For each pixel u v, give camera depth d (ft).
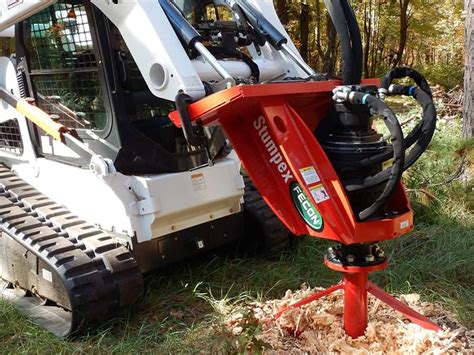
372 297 9.93
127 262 10.46
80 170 11.64
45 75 12.41
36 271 11.12
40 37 12.18
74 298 9.81
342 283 9.16
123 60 10.80
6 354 9.80
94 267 10.32
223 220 12.43
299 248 13.61
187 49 9.55
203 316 10.89
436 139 20.15
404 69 8.03
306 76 11.09
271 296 11.62
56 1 10.96
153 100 11.56
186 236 11.68
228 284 12.25
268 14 11.84
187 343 9.66
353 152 7.86
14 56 13.88
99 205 11.37
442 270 12.14
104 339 10.16
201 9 12.32
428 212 15.87
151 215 10.71
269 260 13.48
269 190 8.43
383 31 61.77
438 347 8.20
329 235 7.84
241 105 7.88
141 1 9.36
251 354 8.55
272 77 11.45
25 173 13.57
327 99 8.55
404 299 10.22
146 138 11.14
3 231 11.80
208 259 13.56
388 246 13.74
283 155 8.04
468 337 8.98
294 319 9.16
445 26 62.13
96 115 11.41
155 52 9.17
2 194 12.92
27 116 12.39
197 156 11.74
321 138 8.44
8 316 11.10
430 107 7.41
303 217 8.17
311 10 49.42
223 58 10.78
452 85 49.14
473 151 18.10
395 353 8.27
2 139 14.29
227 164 11.96
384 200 7.37
